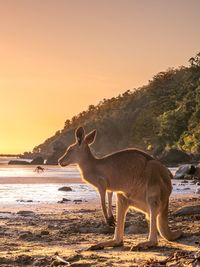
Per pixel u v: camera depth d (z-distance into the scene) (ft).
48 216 53.11
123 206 29.99
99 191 29.84
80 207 64.64
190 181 142.51
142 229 39.01
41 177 170.19
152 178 29.14
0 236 38.04
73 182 133.80
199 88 441.68
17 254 29.22
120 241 30.25
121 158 29.55
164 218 30.94
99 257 26.89
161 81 557.33
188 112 438.81
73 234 38.63
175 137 433.07
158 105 528.22
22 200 74.74
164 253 27.89
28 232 39.88
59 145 493.77
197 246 29.91
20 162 539.29
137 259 26.05
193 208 47.47
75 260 26.55
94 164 30.07
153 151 367.45
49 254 28.86
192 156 311.47
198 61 524.52
